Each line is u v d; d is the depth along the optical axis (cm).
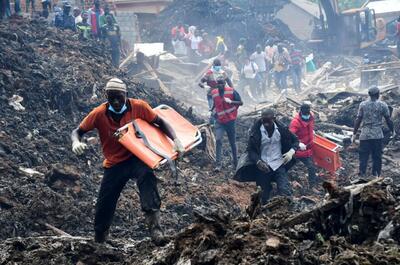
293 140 1205
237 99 1705
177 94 2872
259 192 779
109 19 2762
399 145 1891
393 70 3253
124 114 855
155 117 866
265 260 626
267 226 725
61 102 1728
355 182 770
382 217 693
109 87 847
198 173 1488
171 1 4259
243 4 4878
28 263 820
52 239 880
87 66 2025
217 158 1691
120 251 879
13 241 855
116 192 880
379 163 1623
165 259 728
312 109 2222
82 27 2692
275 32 4453
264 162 1186
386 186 733
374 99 1608
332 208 715
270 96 3359
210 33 4250
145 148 840
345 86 3322
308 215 729
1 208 1107
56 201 1105
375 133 1606
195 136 897
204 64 3312
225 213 730
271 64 3528
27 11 3059
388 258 626
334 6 4350
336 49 4416
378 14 5284
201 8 4219
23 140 1462
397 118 1972
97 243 882
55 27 2536
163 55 3266
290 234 713
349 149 1878
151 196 843
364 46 4331
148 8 4100
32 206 1088
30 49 1984
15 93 1661
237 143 1973
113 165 869
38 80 1767
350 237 697
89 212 1141
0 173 1246
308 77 3816
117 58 2783
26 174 1273
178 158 859
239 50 3381
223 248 668
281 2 5028
